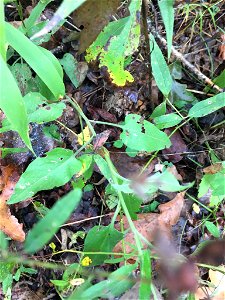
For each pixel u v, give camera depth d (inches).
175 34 12.2
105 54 9.3
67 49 11.3
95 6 8.6
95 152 9.0
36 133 10.5
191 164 11.5
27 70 10.1
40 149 10.4
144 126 9.2
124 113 11.4
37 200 10.5
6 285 9.3
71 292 9.7
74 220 10.6
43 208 10.3
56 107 8.8
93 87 11.4
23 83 10.1
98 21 8.8
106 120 11.3
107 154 9.0
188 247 10.9
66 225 10.5
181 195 10.9
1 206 9.8
